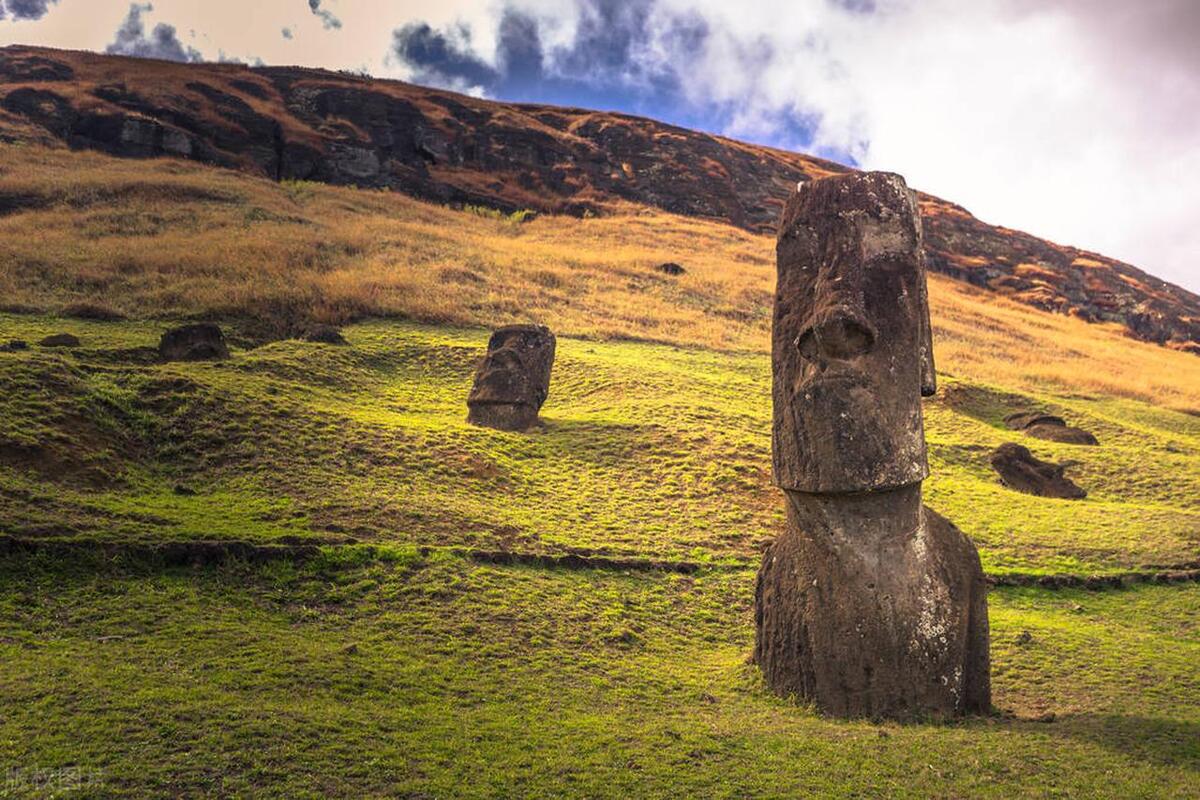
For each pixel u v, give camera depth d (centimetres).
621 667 1127
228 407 1902
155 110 6631
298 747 765
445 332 3328
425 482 1766
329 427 1928
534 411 2350
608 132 9006
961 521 1956
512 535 1559
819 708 989
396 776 736
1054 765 799
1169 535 1900
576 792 730
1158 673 1156
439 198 7038
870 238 1045
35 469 1492
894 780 767
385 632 1136
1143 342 7550
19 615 1053
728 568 1573
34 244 3653
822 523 1035
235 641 1030
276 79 8206
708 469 2056
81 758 720
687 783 756
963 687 995
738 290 4791
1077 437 2898
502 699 962
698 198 8188
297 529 1409
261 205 4834
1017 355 4569
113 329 2858
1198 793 732
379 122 7694
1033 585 1628
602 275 4684
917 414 1021
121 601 1118
